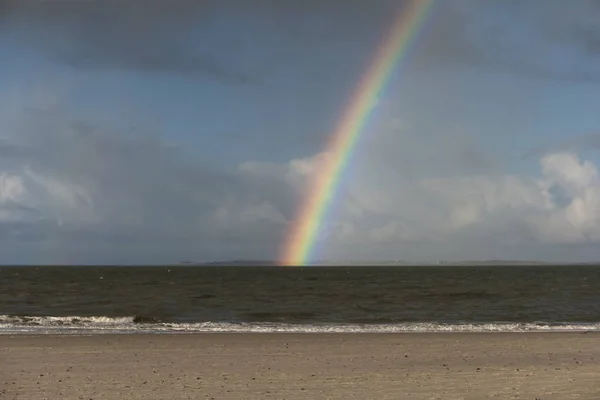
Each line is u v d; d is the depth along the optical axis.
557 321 37.91
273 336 26.56
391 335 27.09
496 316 42.66
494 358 19.80
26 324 32.44
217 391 14.07
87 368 17.64
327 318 40.47
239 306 52.59
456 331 29.98
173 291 78.38
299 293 73.62
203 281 116.00
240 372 16.89
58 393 13.95
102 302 57.41
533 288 86.00
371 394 13.63
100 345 23.09
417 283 107.19
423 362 18.88
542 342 24.31
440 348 22.45
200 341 24.55
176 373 16.75
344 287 90.81
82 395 13.70
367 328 31.50
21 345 22.94
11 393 13.95
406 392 13.83
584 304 54.50
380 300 60.66
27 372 16.94
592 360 19.33
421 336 26.72
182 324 32.81
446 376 16.09
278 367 17.83
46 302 57.38
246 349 22.08
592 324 34.09
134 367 17.83
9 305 53.31
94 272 199.25
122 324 32.94
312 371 17.06
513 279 129.50
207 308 50.16
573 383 14.91
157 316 42.00
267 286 94.44
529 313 45.31
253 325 32.81
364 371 17.05
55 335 26.53
